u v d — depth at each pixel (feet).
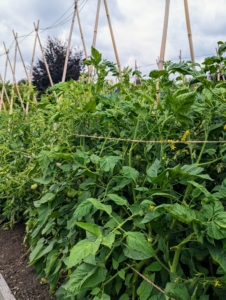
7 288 7.97
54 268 6.80
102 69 7.89
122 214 6.11
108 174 6.24
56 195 7.06
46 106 8.96
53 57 57.11
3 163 12.94
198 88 6.22
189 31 9.43
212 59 6.46
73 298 5.65
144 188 5.21
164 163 5.74
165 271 5.24
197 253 4.90
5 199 13.07
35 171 9.98
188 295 4.29
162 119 5.84
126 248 4.90
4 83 26.99
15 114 13.64
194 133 5.99
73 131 7.86
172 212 4.05
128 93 7.84
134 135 6.15
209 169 6.10
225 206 5.28
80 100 7.76
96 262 5.09
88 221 6.03
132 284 5.44
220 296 4.73
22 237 11.32
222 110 5.72
